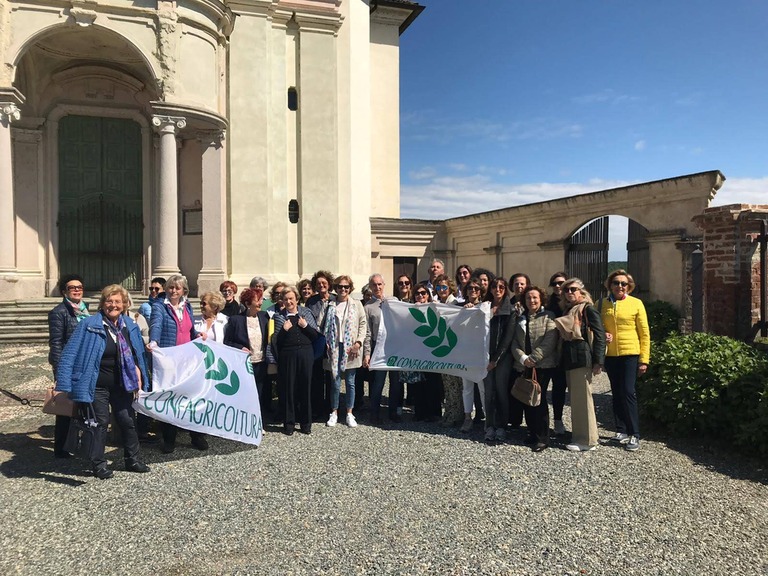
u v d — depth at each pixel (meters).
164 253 14.31
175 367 5.95
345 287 7.50
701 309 10.32
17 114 13.48
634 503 4.83
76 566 3.81
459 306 7.14
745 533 4.29
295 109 17.11
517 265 18.41
